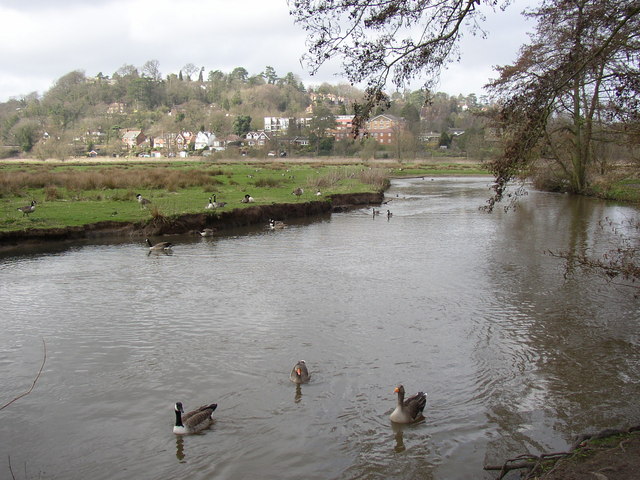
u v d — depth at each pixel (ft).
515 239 102.17
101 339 49.62
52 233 96.58
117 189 151.94
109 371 43.11
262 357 45.68
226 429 34.96
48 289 65.82
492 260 83.25
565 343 48.83
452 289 66.44
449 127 612.29
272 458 31.91
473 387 40.37
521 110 44.19
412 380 41.57
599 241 99.09
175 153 495.82
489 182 257.96
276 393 39.52
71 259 82.84
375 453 32.27
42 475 30.55
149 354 46.32
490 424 35.17
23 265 78.64
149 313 56.90
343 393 39.52
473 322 54.39
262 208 126.93
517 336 50.55
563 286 67.72
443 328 52.65
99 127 613.11
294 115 652.48
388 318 55.52
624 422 34.76
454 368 43.62
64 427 35.35
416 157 427.74
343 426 35.19
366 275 73.46
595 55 39.60
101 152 514.68
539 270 76.48
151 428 35.27
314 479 29.96
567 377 41.86
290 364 44.32
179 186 161.89
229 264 79.92
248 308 58.65
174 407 37.73
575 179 186.91
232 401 38.42
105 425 35.60
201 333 51.16
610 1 45.16
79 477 30.40
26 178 154.92
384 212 144.25
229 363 44.52
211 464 31.42
